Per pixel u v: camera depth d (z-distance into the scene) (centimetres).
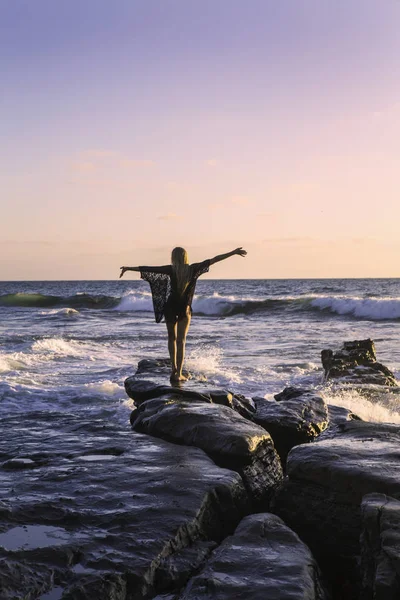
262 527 434
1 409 1120
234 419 684
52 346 2131
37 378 1475
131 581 356
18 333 2798
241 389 1348
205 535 442
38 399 1211
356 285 9875
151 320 3647
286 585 345
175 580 368
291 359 1891
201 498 470
